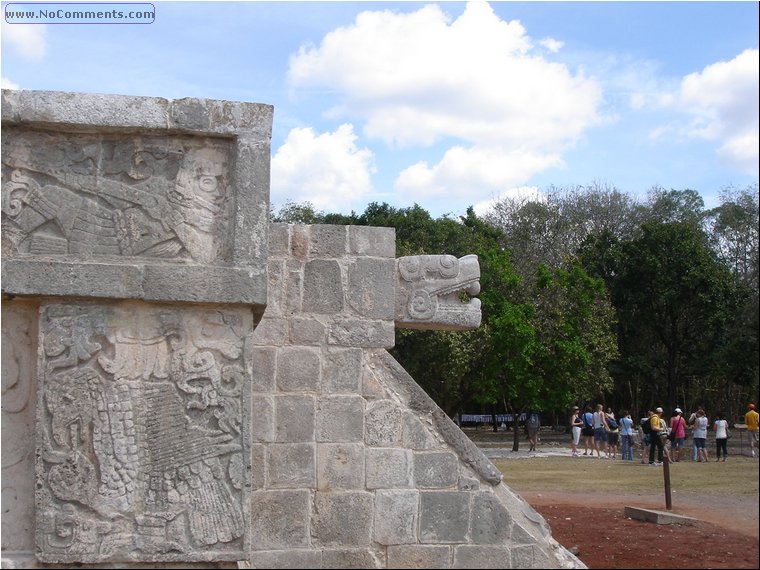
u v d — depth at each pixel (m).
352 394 6.64
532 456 14.61
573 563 6.23
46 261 5.12
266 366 6.59
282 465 6.46
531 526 6.60
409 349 20.91
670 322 19.14
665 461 7.31
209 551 5.13
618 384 22.22
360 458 6.54
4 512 5.14
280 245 6.79
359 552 6.40
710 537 5.98
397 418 6.63
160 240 5.34
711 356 16.28
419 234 26.03
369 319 6.80
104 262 5.23
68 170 5.35
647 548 6.02
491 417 28.52
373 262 6.88
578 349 18.11
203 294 5.20
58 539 5.04
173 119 5.33
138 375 5.21
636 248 19.69
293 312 6.71
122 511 5.09
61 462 5.09
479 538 6.49
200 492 5.17
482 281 19.06
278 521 6.38
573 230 26.09
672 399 18.73
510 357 18.12
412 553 6.44
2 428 5.21
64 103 5.25
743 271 14.55
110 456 5.13
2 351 5.26
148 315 5.26
